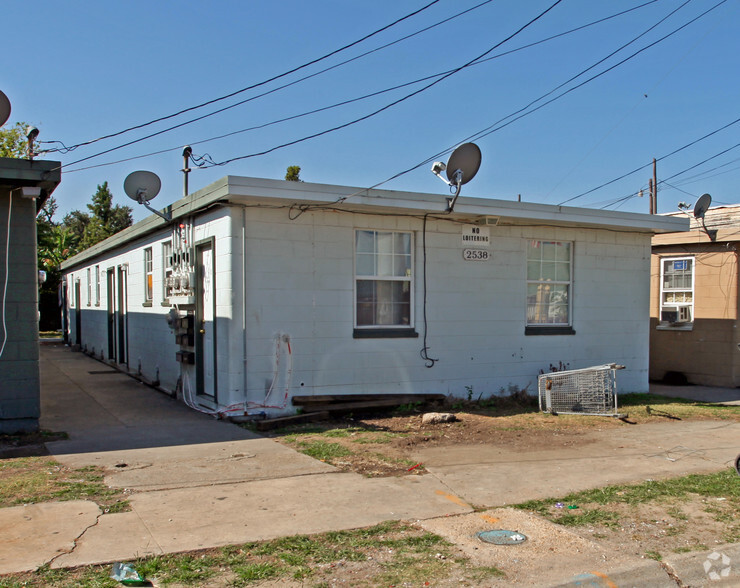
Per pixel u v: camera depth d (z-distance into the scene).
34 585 3.99
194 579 4.16
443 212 10.77
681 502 6.01
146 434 8.54
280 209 9.83
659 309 16.05
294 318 9.94
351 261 10.43
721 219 15.61
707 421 10.23
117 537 4.80
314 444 8.07
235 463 7.06
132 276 15.34
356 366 10.45
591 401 10.79
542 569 4.46
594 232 12.85
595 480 6.71
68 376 14.92
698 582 4.53
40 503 5.55
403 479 6.59
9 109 8.12
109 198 64.94
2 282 8.10
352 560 4.53
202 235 10.48
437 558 4.61
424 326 11.07
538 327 12.24
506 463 7.33
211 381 10.38
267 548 4.68
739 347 14.38
